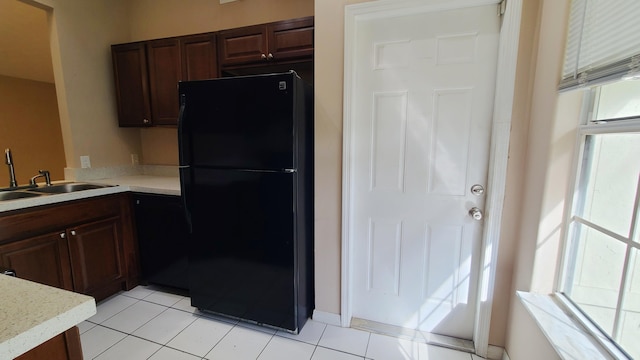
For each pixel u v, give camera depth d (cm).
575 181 119
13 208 164
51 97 451
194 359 160
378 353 165
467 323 173
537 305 123
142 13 280
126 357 161
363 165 177
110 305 212
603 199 106
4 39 288
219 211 180
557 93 119
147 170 298
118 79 264
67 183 235
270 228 171
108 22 267
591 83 100
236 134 169
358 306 192
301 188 174
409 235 176
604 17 95
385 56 165
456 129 160
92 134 259
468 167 161
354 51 164
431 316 179
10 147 406
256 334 181
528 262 135
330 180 179
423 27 157
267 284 178
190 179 182
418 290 179
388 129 170
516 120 143
